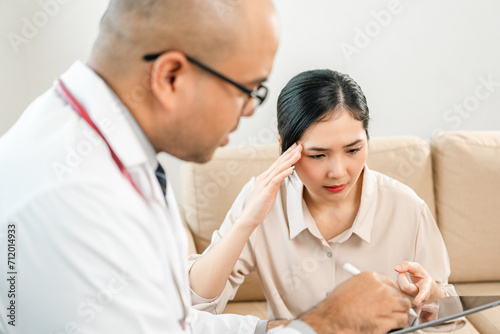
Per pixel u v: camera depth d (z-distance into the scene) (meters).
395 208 1.16
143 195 0.67
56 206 0.57
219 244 1.08
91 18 2.04
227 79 0.64
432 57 2.10
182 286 0.76
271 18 0.64
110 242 0.58
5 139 0.63
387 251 1.16
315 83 0.99
